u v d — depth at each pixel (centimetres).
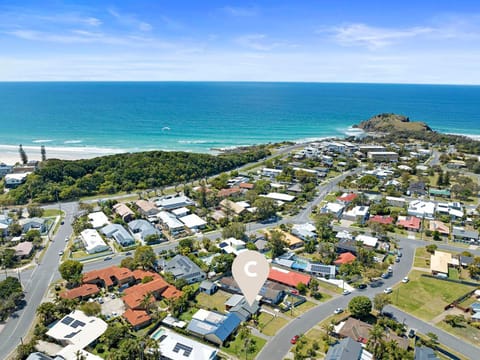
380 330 5491
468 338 6025
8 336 6091
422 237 10131
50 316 6406
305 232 10106
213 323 6184
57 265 8619
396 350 5369
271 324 6391
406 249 9394
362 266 8262
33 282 7844
